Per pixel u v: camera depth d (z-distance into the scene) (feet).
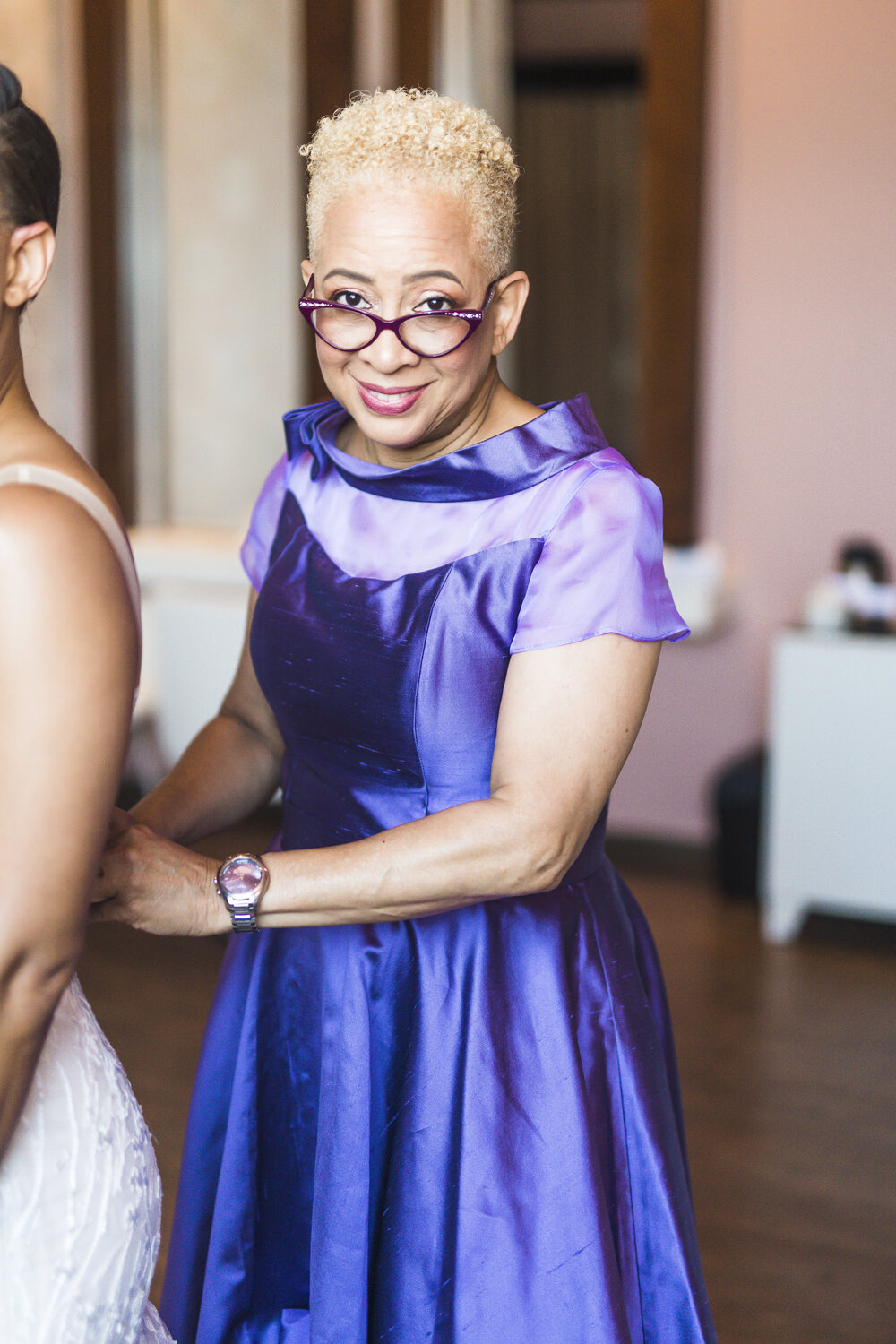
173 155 13.43
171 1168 7.19
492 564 3.32
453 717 3.39
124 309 13.52
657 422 12.26
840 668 10.48
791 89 11.80
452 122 3.06
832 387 12.13
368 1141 3.50
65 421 14.17
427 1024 3.46
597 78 12.73
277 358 13.56
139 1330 2.79
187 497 14.06
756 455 12.45
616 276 13.01
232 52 13.07
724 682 12.87
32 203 2.28
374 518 3.50
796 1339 5.93
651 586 3.28
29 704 2.10
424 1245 3.44
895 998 9.75
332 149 3.11
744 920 11.29
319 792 3.70
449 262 3.08
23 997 2.18
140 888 3.00
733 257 12.21
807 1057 8.75
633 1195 3.59
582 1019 3.55
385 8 12.71
